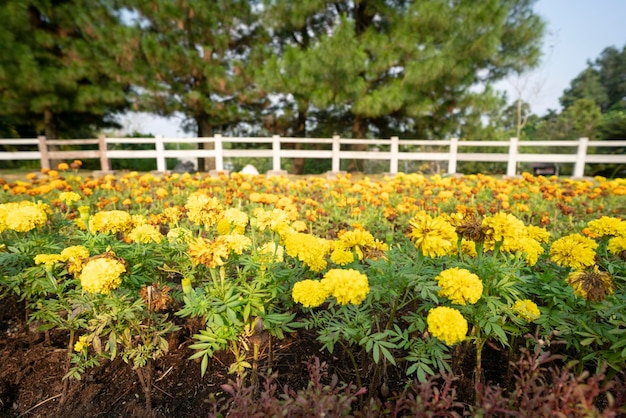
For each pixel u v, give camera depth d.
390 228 4.17
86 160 14.46
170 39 10.59
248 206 5.00
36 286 1.93
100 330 1.65
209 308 1.60
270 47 11.49
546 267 2.04
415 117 11.62
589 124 17.91
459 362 1.75
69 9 10.18
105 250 1.92
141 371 1.73
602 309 1.63
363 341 1.54
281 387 1.82
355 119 12.81
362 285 1.48
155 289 1.72
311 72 10.14
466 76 10.83
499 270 1.65
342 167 16.31
